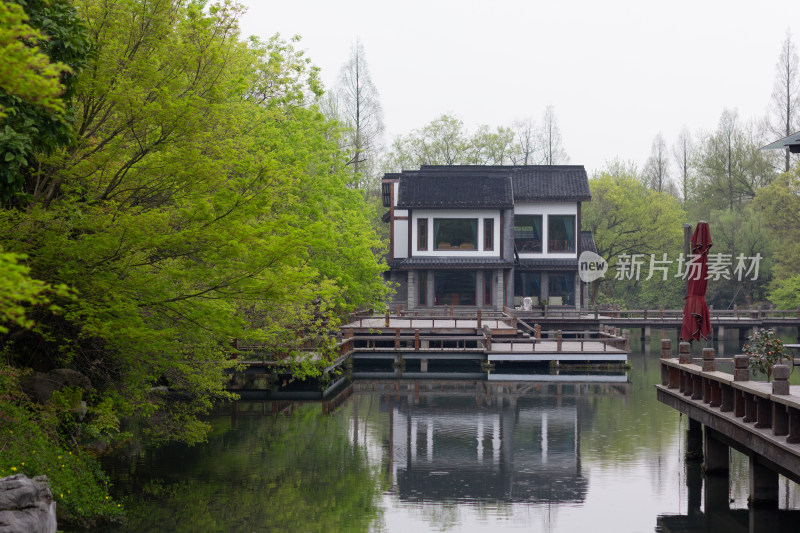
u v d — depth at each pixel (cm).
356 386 3494
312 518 1584
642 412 2831
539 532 1516
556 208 5541
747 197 7531
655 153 8675
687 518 1594
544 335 5209
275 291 1401
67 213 1320
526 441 2342
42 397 1697
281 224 1395
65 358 1744
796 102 6925
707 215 7400
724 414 1522
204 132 1437
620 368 3978
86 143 1423
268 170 1404
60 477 1429
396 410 2864
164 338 1423
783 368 1277
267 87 2875
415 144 7844
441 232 5388
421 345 4303
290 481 1862
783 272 6125
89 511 1444
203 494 1722
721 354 4566
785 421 1277
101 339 1628
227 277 1427
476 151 7794
